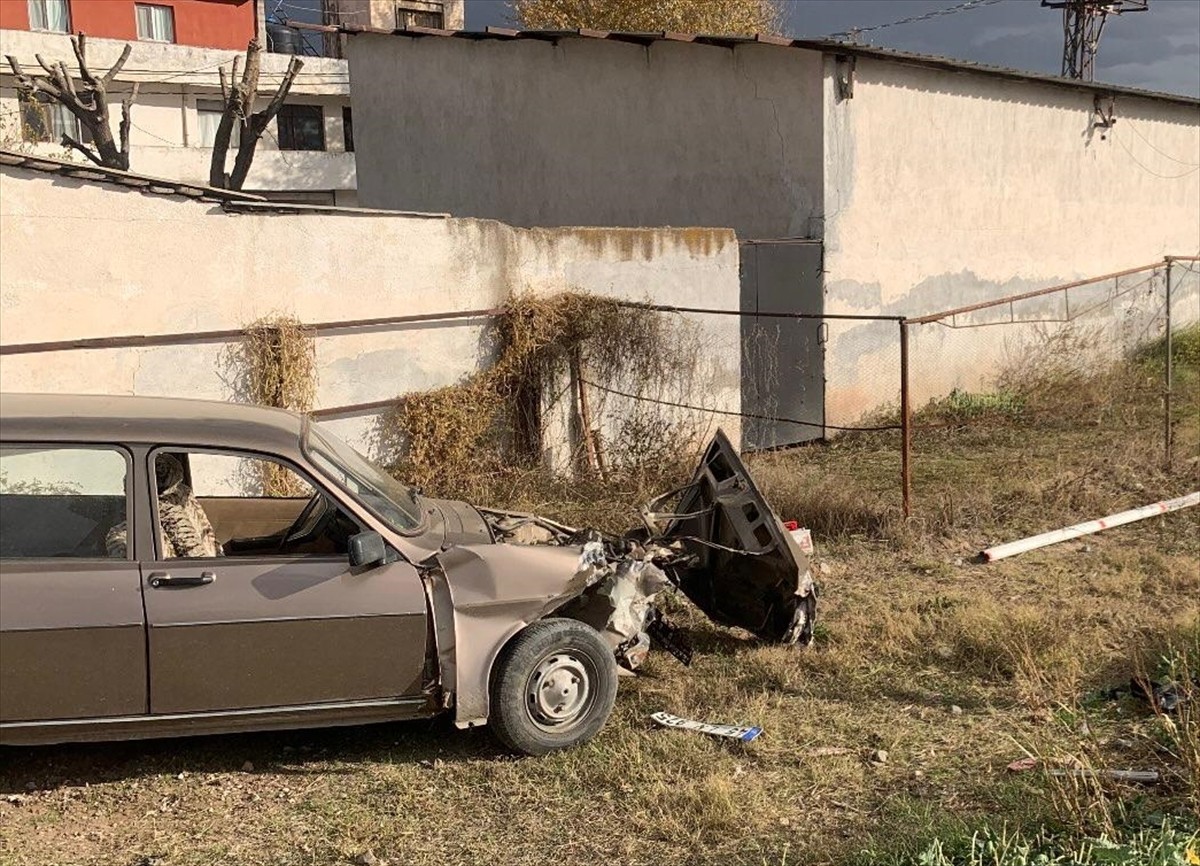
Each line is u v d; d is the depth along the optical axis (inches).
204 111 1371.8
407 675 186.7
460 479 389.1
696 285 459.8
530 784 186.5
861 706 222.5
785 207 514.3
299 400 357.4
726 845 168.4
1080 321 671.8
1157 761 189.3
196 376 343.0
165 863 161.5
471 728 209.2
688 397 455.2
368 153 724.7
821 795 184.7
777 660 240.2
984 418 542.6
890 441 507.5
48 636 166.6
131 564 173.0
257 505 235.6
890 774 192.2
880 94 525.0
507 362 402.6
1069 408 549.6
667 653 247.3
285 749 200.4
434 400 387.2
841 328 517.7
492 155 645.9
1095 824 160.6
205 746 200.8
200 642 173.6
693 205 551.8
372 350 379.2
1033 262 635.5
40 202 312.2
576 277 427.8
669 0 1115.9
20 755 195.3
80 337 321.7
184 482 200.1
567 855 165.6
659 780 185.9
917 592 294.4
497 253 406.0
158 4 1359.5
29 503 171.3
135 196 328.8
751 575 251.8
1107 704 218.7
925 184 558.3
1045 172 636.1
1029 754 192.7
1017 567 318.3
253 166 1414.9
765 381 525.0
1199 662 226.1
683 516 259.4
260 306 355.6
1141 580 299.4
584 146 594.6
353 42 721.0
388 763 195.0
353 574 183.6
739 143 527.8
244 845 167.2
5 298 308.2
